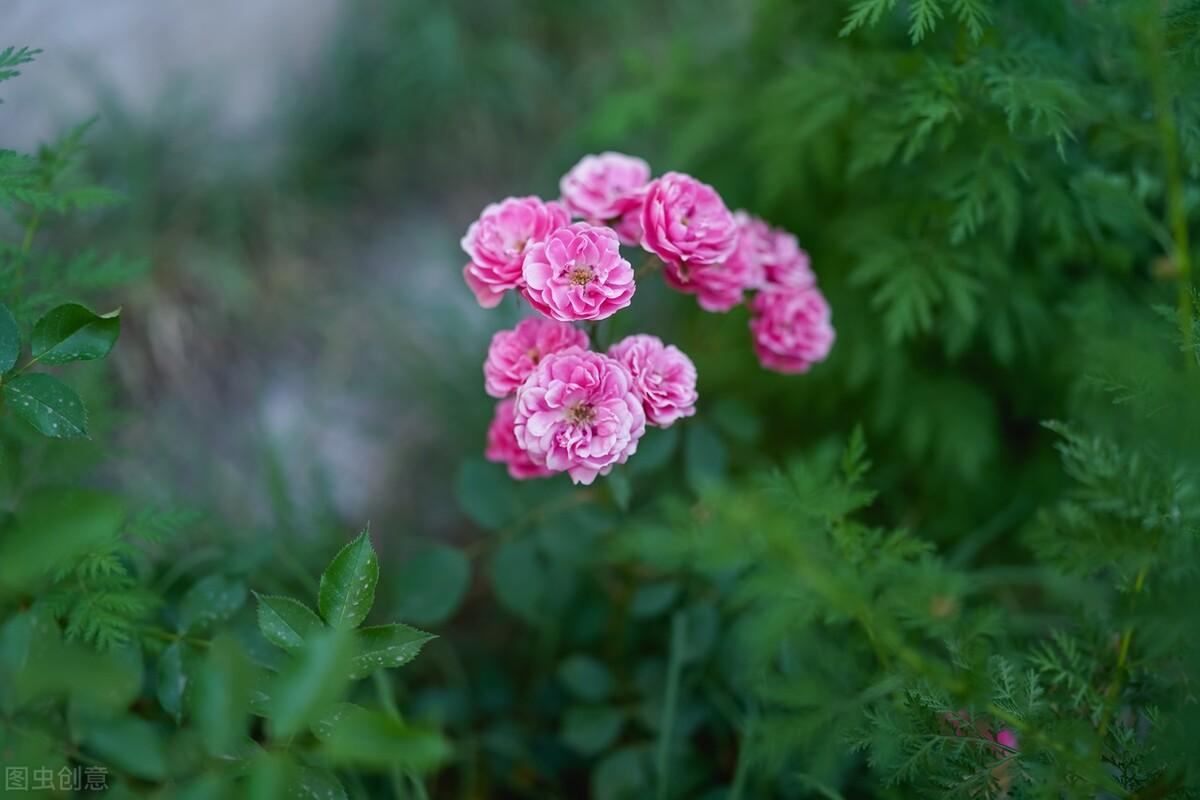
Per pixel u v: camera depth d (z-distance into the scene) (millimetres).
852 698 541
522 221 571
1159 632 515
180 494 709
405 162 842
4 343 520
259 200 795
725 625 650
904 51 659
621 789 627
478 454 755
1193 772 493
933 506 743
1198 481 516
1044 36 627
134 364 733
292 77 824
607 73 885
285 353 772
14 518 524
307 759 512
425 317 789
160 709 572
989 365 728
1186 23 550
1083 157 631
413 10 833
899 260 652
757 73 767
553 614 670
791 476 569
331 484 736
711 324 760
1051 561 538
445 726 662
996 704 522
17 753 493
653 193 565
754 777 627
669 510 572
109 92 755
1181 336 539
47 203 573
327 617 500
